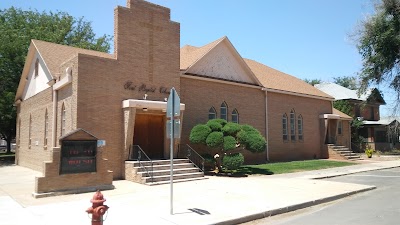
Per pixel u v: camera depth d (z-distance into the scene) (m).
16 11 39.75
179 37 20.42
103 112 17.05
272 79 31.23
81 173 13.49
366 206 11.19
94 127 16.67
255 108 27.09
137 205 10.80
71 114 16.84
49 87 20.94
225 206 10.65
